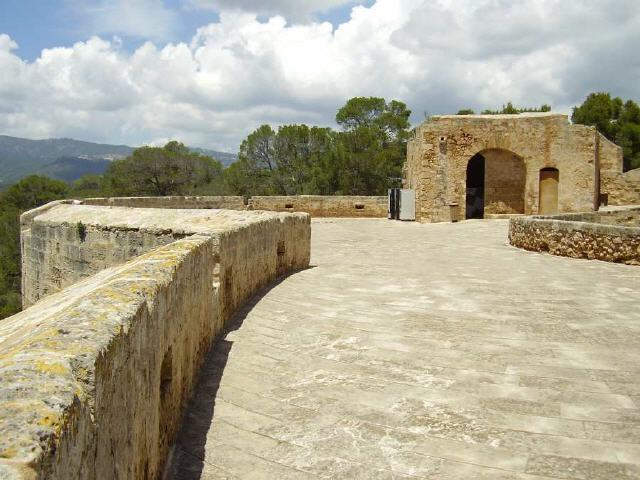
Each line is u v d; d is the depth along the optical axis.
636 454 4.28
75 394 2.01
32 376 2.03
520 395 5.34
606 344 6.77
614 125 45.59
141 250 10.55
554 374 5.84
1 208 47.81
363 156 42.66
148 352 3.46
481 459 4.24
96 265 11.65
